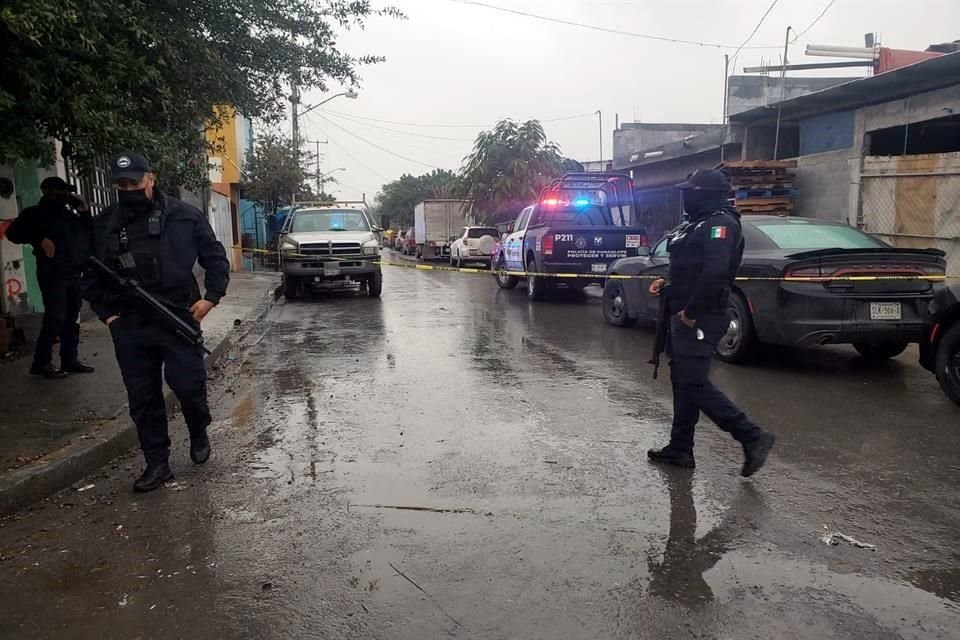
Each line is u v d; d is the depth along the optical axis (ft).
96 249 13.44
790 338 22.45
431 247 108.37
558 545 11.35
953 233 39.22
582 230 41.91
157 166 19.51
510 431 17.20
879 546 11.23
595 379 22.70
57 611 9.68
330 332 33.30
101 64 16.93
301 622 9.34
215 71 23.98
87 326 30.48
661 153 73.10
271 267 86.63
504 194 90.02
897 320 21.85
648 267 30.73
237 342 30.81
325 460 15.33
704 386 13.98
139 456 15.76
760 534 11.67
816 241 24.32
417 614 9.46
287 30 27.35
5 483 12.88
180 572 10.66
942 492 13.34
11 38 14.40
